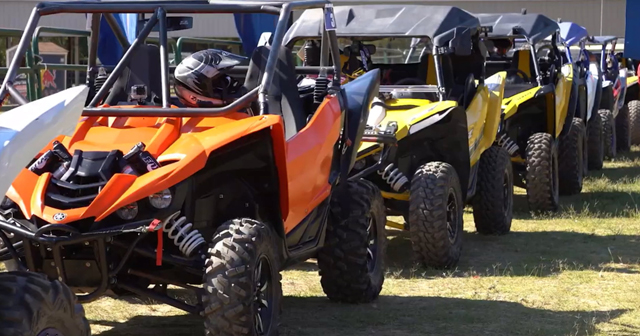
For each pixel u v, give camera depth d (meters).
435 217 7.89
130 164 4.88
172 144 5.10
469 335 6.05
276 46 5.39
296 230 5.78
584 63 16.06
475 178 9.61
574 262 8.67
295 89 6.33
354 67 9.52
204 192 5.23
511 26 12.55
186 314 6.52
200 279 5.22
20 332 3.51
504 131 12.02
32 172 4.89
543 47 13.23
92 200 4.69
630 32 19.81
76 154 4.91
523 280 7.88
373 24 9.31
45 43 14.29
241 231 4.93
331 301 6.95
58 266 4.68
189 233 4.87
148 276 5.07
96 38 6.11
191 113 5.17
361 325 6.29
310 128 5.95
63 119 3.71
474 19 9.62
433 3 23.59
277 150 5.12
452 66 9.89
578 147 13.50
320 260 6.70
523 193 13.88
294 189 5.65
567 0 23.97
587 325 6.29
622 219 11.41
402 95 9.12
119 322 6.29
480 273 8.17
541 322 6.41
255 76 6.05
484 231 10.17
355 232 6.62
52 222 4.57
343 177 6.55
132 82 5.96
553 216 11.64
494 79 10.48
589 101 15.84
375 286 6.90
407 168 8.82
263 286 5.17
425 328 6.22
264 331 5.14
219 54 5.81
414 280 7.80
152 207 4.77
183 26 5.99
